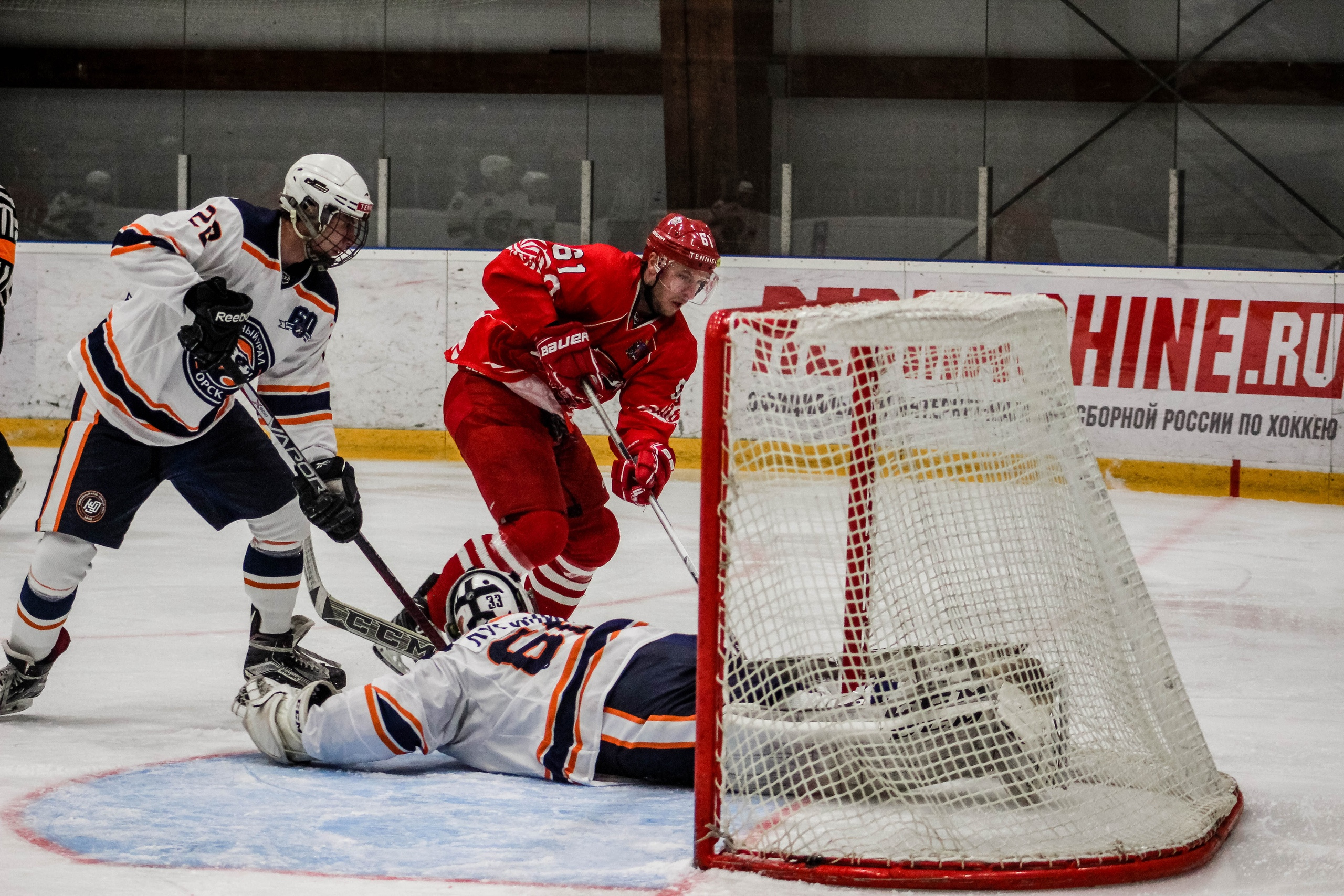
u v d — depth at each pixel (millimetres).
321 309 10180
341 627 10422
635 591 15578
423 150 32656
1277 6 29469
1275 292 25750
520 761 8188
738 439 6984
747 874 6469
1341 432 25328
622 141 31938
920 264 28125
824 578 7312
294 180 9656
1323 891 6465
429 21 32312
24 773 8242
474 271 28625
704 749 6602
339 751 8156
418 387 28969
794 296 28750
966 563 7508
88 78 32875
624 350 11133
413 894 6125
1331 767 8969
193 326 9336
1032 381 7684
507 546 10688
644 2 31422
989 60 30656
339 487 10328
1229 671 12117
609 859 6660
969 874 6328
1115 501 25234
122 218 33188
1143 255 30531
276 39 32469
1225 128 29953
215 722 9734
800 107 31344
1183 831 6930
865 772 7242
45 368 29250
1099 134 30422
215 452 10141
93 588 15195
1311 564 18562
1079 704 7637
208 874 6359
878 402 7340
